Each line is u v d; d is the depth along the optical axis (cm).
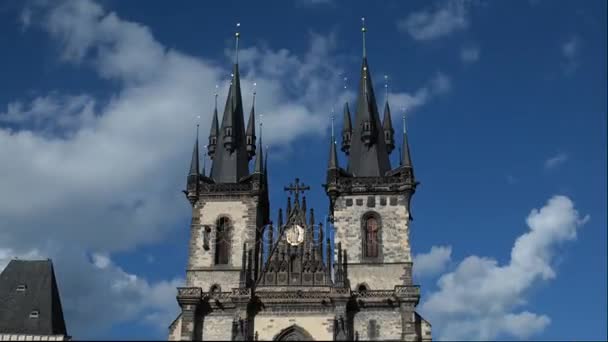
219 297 9594
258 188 10350
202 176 10575
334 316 9306
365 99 11081
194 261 10006
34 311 9875
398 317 9375
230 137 10944
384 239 9931
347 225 10025
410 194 10188
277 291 9631
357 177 10281
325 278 9719
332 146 10494
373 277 9712
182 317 9475
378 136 10888
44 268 10412
